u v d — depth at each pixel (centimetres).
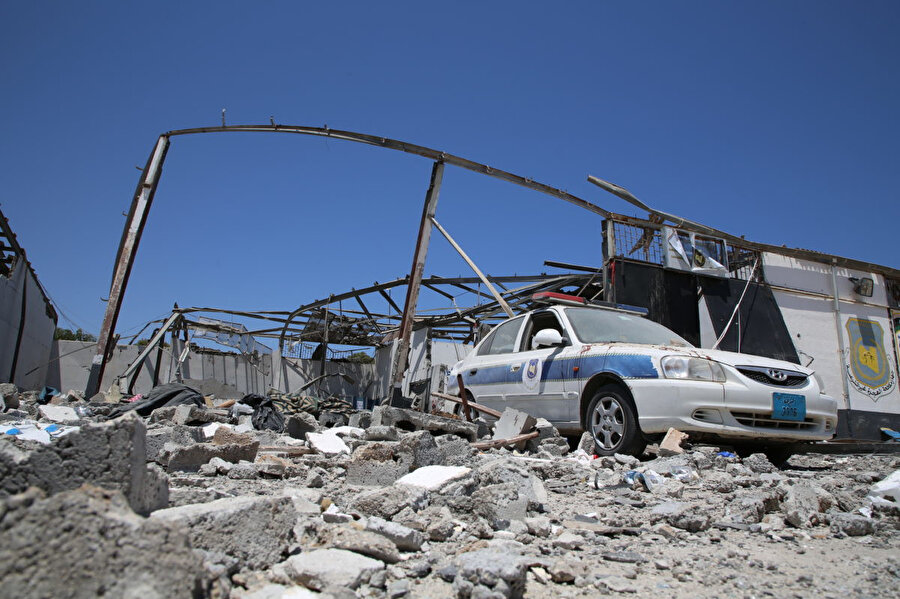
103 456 208
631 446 568
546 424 603
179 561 162
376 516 309
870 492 430
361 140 1205
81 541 152
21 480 198
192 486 376
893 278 1507
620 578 248
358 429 665
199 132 1234
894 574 271
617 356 601
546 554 280
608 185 1257
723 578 257
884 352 1439
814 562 287
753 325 1316
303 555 232
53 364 2514
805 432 584
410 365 2181
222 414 766
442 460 450
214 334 2517
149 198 1185
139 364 2008
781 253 1390
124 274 1134
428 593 221
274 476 430
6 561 143
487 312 1856
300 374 2580
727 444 598
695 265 1287
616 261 1238
